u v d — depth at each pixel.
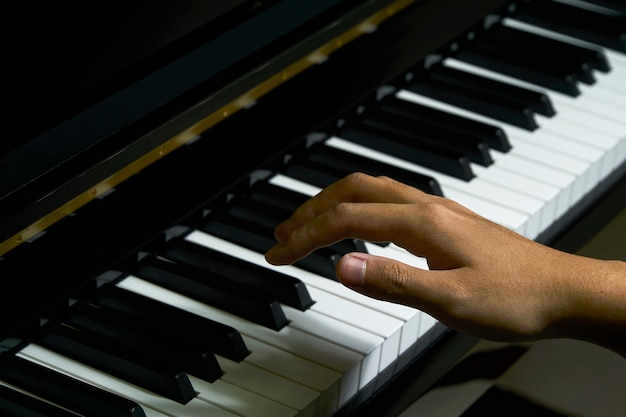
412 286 1.01
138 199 1.10
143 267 1.11
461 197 1.19
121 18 1.12
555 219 1.22
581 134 1.28
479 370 1.10
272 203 1.17
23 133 1.07
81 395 1.01
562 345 1.15
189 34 1.16
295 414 1.02
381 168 1.20
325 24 1.22
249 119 1.17
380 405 1.07
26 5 1.07
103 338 1.06
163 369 1.03
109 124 1.10
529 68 1.33
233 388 1.03
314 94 1.21
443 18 1.33
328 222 1.05
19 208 1.04
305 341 1.07
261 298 1.08
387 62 1.27
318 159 1.21
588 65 1.35
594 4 1.44
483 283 1.02
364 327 1.08
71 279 1.07
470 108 1.29
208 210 1.15
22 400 1.01
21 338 1.05
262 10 1.21
